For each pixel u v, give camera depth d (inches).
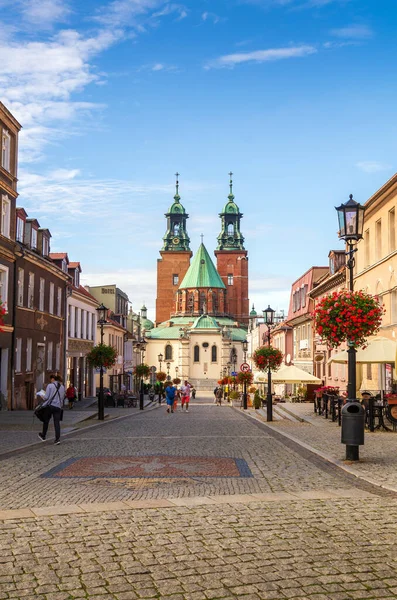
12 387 1515.7
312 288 2245.3
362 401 971.9
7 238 1481.3
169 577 254.4
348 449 583.2
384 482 463.5
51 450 698.2
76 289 2287.2
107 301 3137.3
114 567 265.7
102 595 235.8
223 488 454.0
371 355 987.3
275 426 1056.2
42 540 304.3
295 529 325.7
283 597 234.2
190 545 296.4
